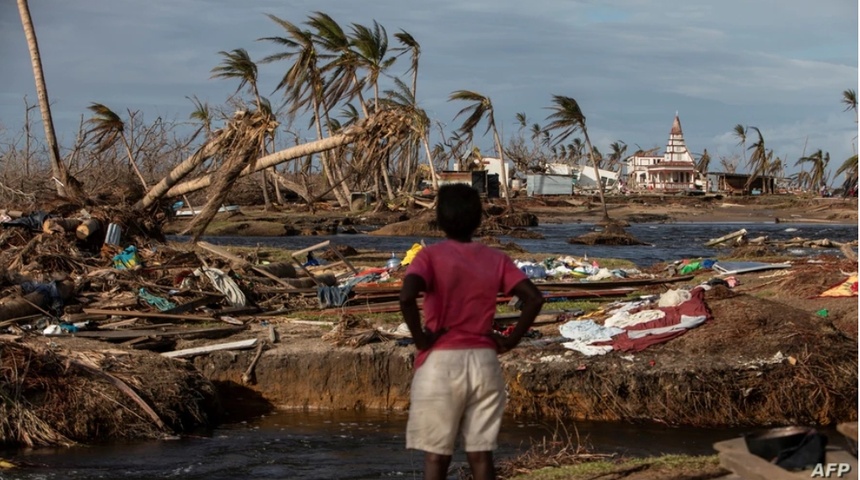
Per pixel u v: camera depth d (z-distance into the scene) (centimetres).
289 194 7100
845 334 1202
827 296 1498
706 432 1055
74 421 998
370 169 2084
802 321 1165
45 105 2339
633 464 690
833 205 6956
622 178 12256
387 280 1772
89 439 998
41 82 2336
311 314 1487
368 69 5381
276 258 2289
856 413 1084
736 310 1196
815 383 1088
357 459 950
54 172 2309
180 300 1494
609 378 1105
